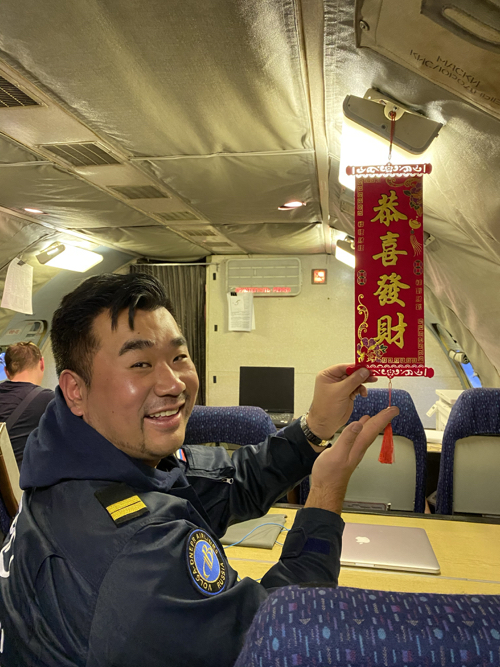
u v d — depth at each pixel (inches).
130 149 77.9
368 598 20.7
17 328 176.7
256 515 44.4
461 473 82.7
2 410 95.3
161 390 29.1
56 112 64.2
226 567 27.7
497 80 34.4
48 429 30.8
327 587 21.7
